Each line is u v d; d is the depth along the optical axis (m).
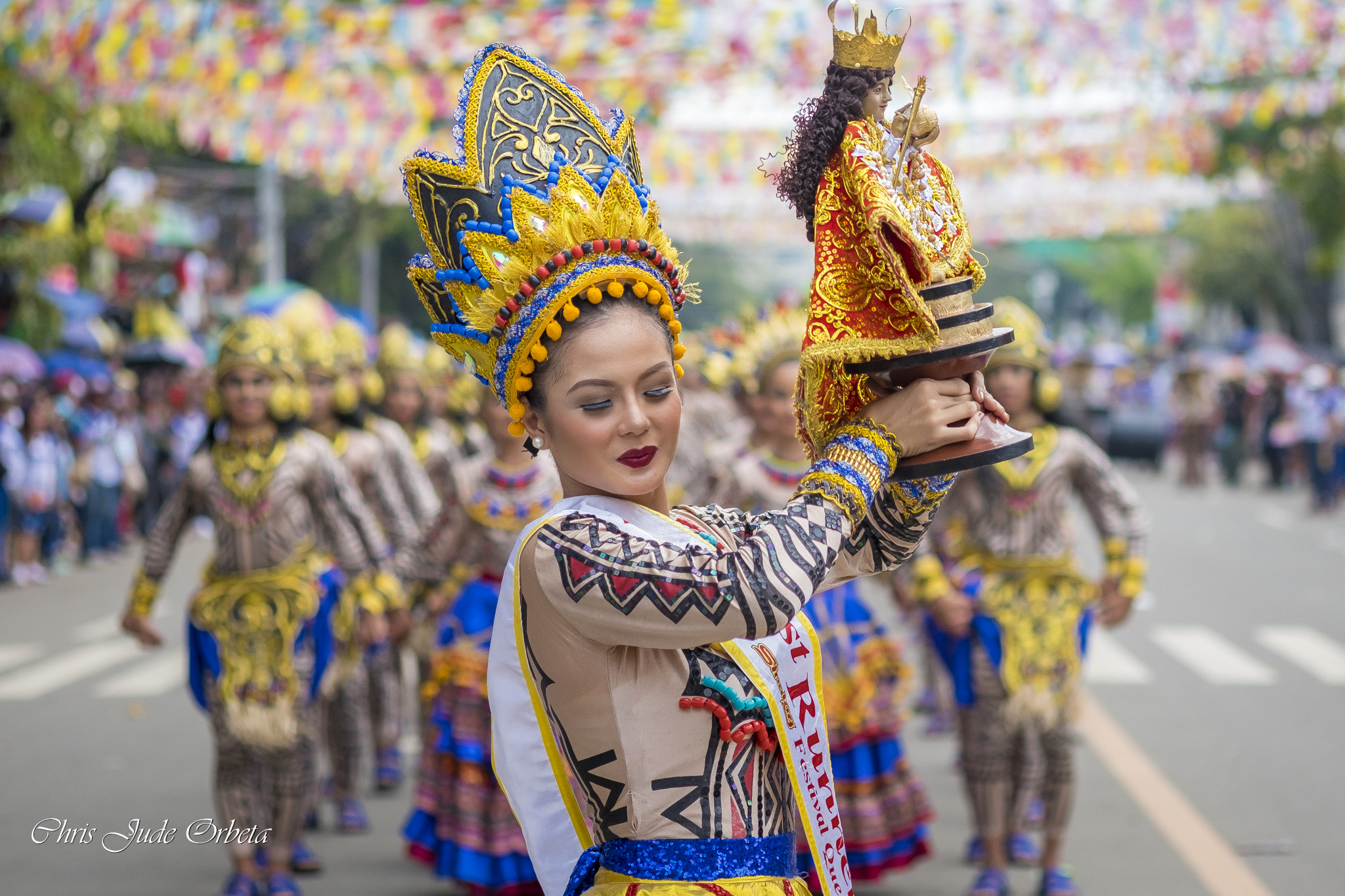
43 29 7.69
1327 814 6.53
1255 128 15.61
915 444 2.13
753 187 13.76
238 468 5.63
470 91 2.25
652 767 2.15
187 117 9.55
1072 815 6.64
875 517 2.32
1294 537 18.39
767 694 2.20
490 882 5.52
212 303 27.45
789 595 2.02
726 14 7.89
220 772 5.58
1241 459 27.70
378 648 7.39
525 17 7.81
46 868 5.96
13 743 8.16
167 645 11.33
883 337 2.11
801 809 2.21
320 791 7.06
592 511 2.19
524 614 2.20
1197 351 49.69
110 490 16.56
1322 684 9.41
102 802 6.93
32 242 16.17
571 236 2.16
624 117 2.39
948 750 8.11
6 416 14.66
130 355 20.34
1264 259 40.78
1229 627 11.62
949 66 8.73
